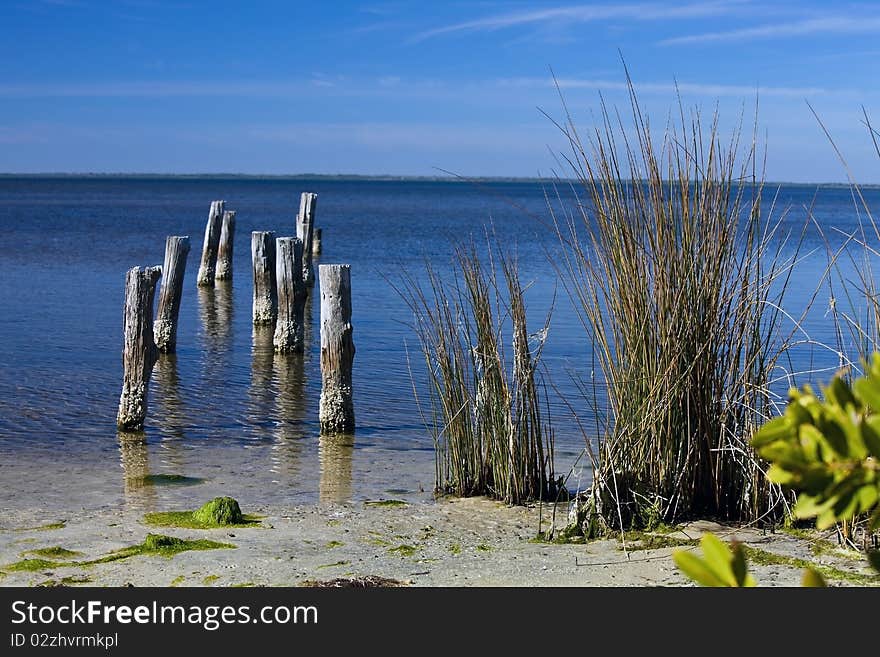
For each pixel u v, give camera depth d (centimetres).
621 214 566
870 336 536
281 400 1085
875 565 159
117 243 3356
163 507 673
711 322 571
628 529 578
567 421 943
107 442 880
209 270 2208
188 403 1062
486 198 10456
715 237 566
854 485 139
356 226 4594
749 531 562
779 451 142
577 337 1436
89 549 566
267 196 10162
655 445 580
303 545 577
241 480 755
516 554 551
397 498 700
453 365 727
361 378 1188
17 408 1003
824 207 7175
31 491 713
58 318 1644
